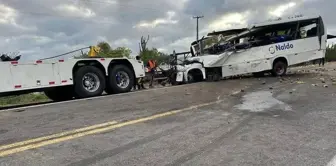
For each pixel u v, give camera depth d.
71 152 3.60
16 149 3.78
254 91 8.69
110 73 10.42
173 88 10.78
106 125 4.89
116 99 8.34
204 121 4.98
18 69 8.28
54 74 8.98
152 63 14.20
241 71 13.95
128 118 5.39
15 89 8.20
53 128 4.86
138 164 3.18
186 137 4.09
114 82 10.49
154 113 5.78
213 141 3.89
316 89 8.39
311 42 14.59
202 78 13.79
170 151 3.55
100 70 10.14
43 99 13.13
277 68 14.21
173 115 5.55
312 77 12.48
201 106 6.39
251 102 6.69
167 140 3.98
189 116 5.41
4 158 3.46
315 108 5.70
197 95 8.23
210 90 9.35
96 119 5.43
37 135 4.43
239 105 6.38
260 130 4.32
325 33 14.75
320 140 3.79
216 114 5.52
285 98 7.04
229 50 13.68
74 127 4.85
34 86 8.57
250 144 3.73
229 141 3.87
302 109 5.66
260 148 3.58
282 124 4.61
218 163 3.17
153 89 11.02
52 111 6.70
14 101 12.55
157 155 3.43
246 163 3.15
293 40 14.38
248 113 5.50
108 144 3.87
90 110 6.52
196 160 3.26
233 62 13.83
